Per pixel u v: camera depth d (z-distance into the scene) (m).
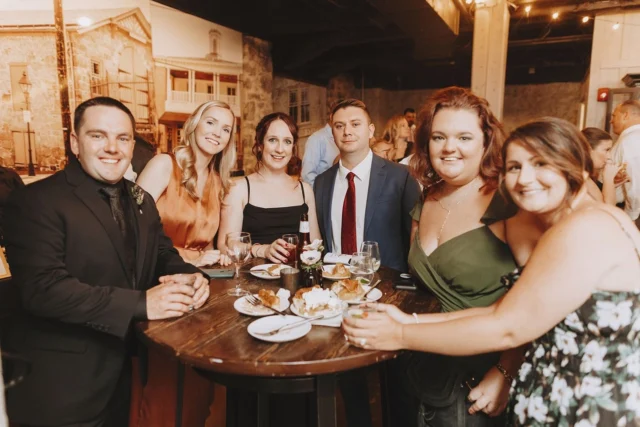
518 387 1.24
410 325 1.24
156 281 1.82
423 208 1.79
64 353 1.44
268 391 1.28
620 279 1.05
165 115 4.63
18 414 1.43
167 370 1.86
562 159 1.11
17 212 1.39
